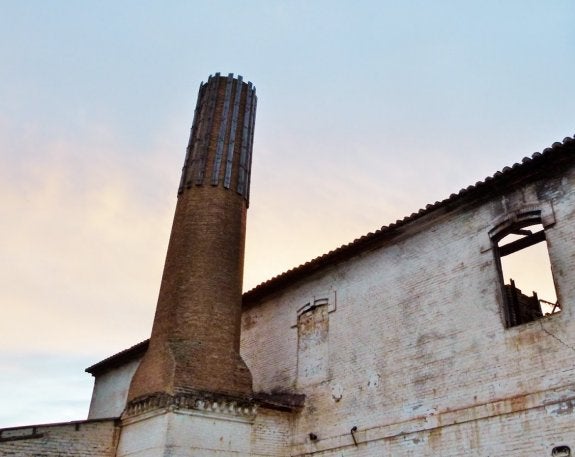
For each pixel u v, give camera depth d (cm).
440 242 1530
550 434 1134
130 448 1534
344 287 1761
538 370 1202
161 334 1650
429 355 1426
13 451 1435
